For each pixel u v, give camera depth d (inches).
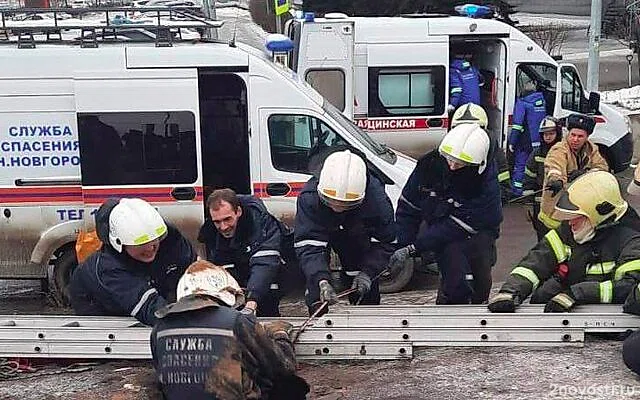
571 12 1680.6
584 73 968.3
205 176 298.7
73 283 176.7
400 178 298.2
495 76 474.6
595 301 169.5
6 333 170.1
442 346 169.6
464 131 183.5
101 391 157.2
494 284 308.5
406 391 151.7
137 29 293.9
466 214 188.4
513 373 156.8
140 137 288.0
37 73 283.7
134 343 168.2
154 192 291.7
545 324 167.6
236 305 120.5
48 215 291.6
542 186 271.7
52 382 162.9
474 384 153.1
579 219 166.6
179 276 171.2
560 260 172.7
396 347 166.4
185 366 112.3
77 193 290.4
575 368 157.8
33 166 288.8
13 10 292.5
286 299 280.1
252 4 1373.0
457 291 191.6
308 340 167.2
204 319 112.7
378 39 450.3
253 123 295.0
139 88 285.7
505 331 168.4
